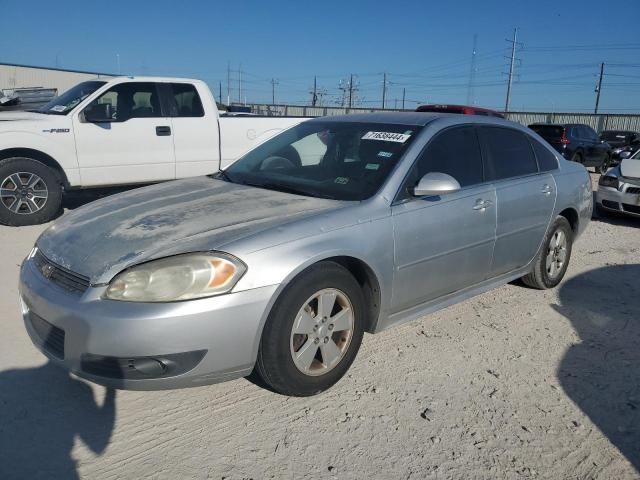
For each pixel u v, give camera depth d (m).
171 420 2.82
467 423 2.89
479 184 3.98
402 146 3.65
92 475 2.41
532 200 4.37
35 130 6.83
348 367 3.20
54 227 3.29
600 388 3.30
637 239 7.56
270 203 3.28
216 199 3.40
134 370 2.53
